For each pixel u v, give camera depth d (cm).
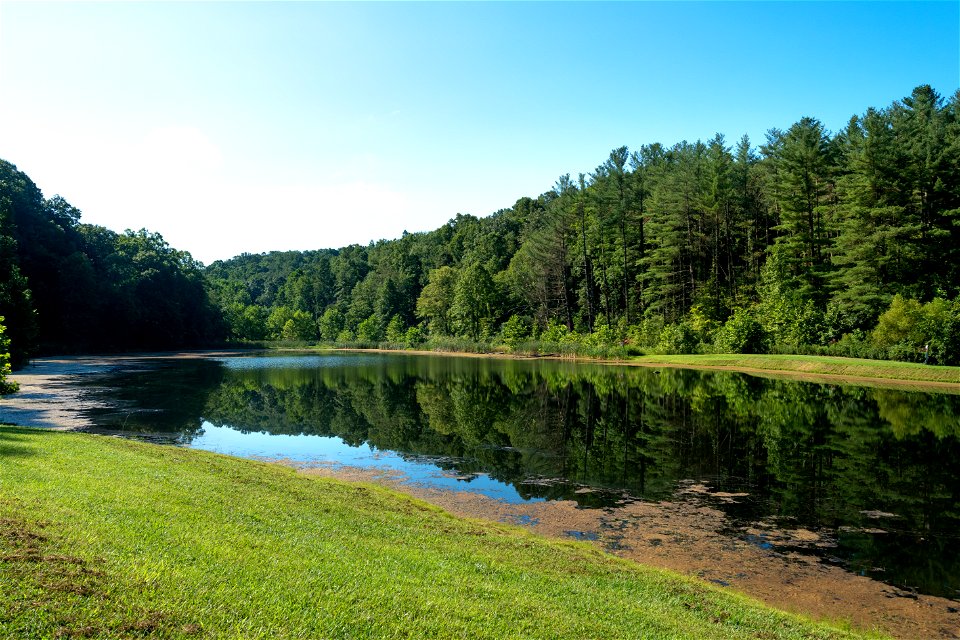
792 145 6178
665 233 7144
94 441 1512
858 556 1216
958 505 1560
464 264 11925
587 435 2486
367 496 1388
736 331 5775
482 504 1521
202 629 538
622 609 795
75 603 533
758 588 1054
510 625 669
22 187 6856
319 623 590
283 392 3881
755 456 2103
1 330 2044
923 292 5006
